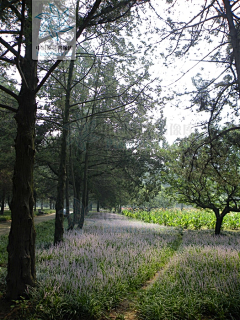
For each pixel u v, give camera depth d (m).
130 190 17.38
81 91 14.58
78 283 5.56
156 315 4.45
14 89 13.48
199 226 19.17
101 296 5.12
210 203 15.48
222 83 8.62
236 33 7.14
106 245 10.12
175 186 16.36
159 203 33.06
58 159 16.08
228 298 4.93
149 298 5.06
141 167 16.03
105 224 18.39
